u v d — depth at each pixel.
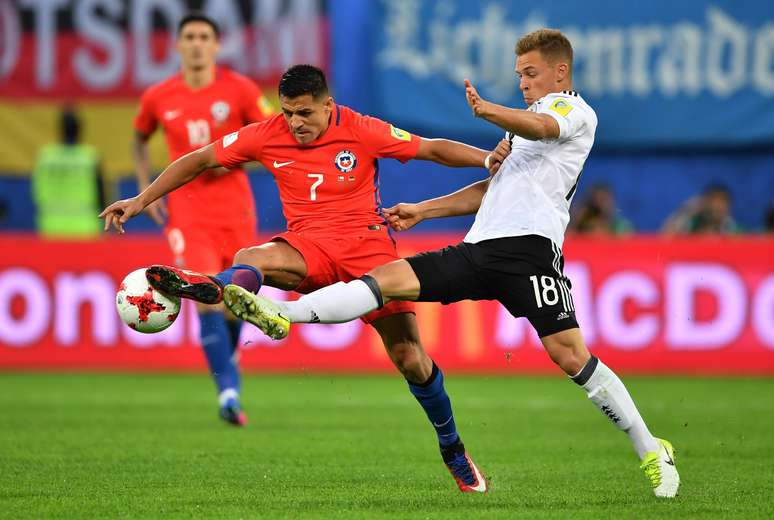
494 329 44.22
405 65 53.16
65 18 53.69
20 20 53.78
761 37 53.00
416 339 19.83
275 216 53.12
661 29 53.34
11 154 54.22
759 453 25.19
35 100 54.00
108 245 44.78
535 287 18.62
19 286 45.12
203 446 25.70
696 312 43.47
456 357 44.28
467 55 53.00
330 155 19.78
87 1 53.59
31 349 45.09
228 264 31.42
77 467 22.48
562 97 18.86
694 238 43.53
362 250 19.83
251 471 22.12
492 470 22.64
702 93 53.50
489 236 18.73
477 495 19.59
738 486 20.58
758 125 53.41
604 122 53.91
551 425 30.34
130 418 31.20
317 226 19.88
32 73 53.91
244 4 52.53
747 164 54.66
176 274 17.11
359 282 18.17
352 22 53.50
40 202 50.03
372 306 18.16
